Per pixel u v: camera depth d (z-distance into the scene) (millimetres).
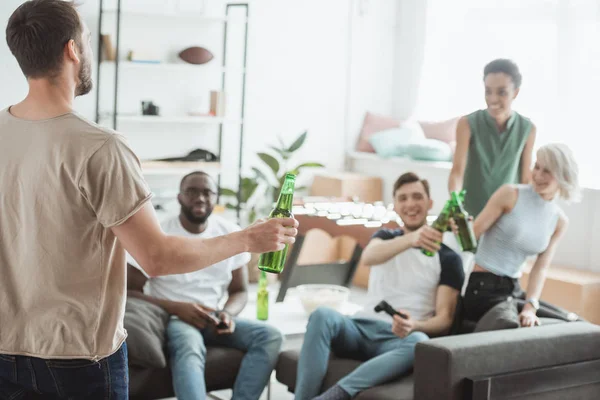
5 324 1708
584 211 5168
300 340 4410
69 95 1720
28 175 1659
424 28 7012
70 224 1663
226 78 6738
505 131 4012
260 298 4031
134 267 3607
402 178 3617
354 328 3484
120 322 1761
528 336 3037
